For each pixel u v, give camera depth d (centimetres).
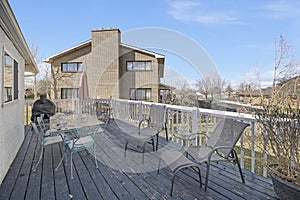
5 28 280
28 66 627
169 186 253
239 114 306
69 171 299
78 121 432
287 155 213
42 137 362
